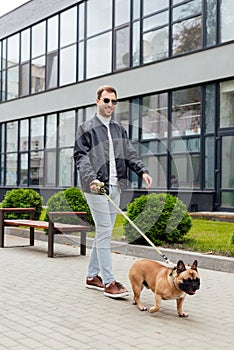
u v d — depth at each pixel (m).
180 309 4.91
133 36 18.52
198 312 5.09
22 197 12.59
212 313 5.06
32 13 23.70
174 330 4.44
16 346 3.93
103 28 19.77
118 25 19.09
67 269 7.55
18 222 9.93
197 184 16.20
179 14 16.98
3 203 12.68
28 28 24.19
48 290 6.02
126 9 18.80
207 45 16.08
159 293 4.86
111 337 4.20
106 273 5.71
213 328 4.53
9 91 25.55
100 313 4.98
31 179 23.75
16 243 10.79
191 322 4.71
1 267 7.71
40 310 5.05
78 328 4.44
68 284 6.40
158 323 4.66
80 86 20.62
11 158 25.36
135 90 18.20
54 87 22.08
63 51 21.88
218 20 15.74
